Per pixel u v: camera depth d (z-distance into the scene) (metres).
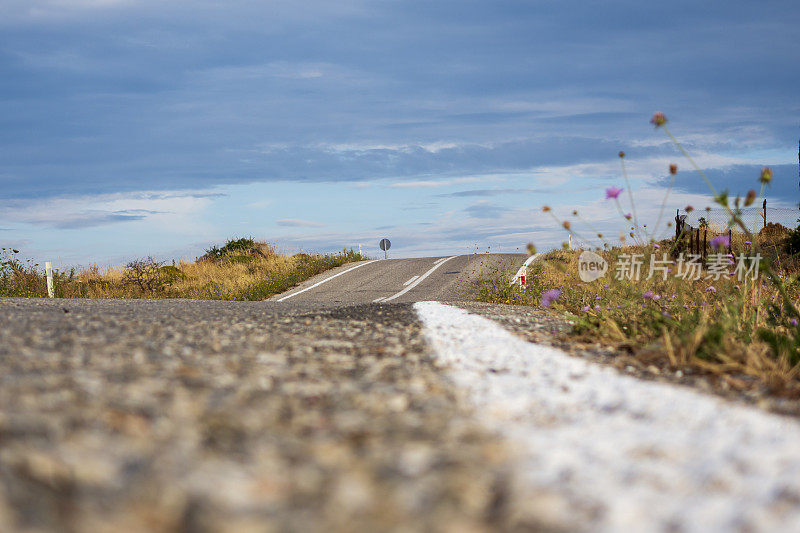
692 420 2.78
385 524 1.72
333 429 2.54
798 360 4.41
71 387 2.75
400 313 7.58
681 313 6.00
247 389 3.05
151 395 2.73
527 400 3.12
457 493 1.93
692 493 1.97
